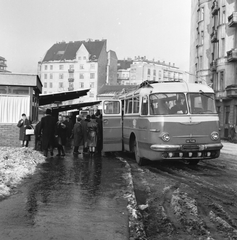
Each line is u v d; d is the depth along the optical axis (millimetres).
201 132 10367
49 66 105250
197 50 49312
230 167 11734
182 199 6723
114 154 15336
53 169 9953
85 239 4219
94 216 5223
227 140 35156
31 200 6121
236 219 5445
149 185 8133
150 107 10734
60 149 13812
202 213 5758
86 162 11930
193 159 11234
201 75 47531
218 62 39406
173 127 10250
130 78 116938
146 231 4828
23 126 14688
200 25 48562
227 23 38406
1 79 15211
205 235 4668
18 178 8086
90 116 15234
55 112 26938
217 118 10656
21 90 15672
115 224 4836
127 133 13523
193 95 10695
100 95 90500
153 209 5988
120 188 7387
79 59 102062
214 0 42719
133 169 10836
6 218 5000
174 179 9016
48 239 4180
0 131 15258
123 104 14812
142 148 11305
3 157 10320
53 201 6094
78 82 102000
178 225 5113
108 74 106000
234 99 36219
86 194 6754
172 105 10531
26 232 4406
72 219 5027
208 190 7625
